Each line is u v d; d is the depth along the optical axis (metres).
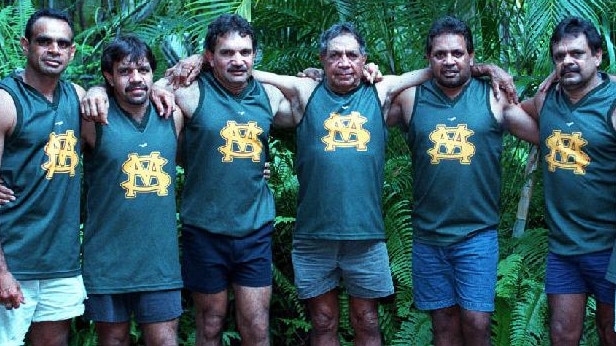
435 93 3.41
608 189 3.20
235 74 3.20
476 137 3.32
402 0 4.34
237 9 3.89
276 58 4.57
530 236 4.31
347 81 3.30
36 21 2.87
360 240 3.30
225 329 4.38
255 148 3.28
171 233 3.14
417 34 4.30
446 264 3.40
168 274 3.13
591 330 3.97
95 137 3.06
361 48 3.31
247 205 3.28
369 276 3.40
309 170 3.33
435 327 3.50
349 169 3.28
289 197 4.50
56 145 2.93
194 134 3.26
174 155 3.17
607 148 3.17
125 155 3.05
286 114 3.43
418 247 3.46
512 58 4.62
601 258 3.23
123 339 3.17
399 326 4.31
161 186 3.11
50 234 2.94
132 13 5.04
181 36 4.17
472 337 3.37
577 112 3.22
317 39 4.66
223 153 3.24
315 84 3.42
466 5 4.27
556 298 3.35
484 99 3.38
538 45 4.13
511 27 4.59
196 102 3.27
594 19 3.95
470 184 3.33
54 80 2.95
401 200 4.46
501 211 4.54
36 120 2.89
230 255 3.30
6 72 4.44
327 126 3.31
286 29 4.75
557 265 3.34
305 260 3.43
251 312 3.34
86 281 3.08
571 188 3.23
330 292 3.49
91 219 3.10
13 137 2.87
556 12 3.95
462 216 3.34
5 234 2.89
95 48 4.90
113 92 3.13
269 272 3.38
